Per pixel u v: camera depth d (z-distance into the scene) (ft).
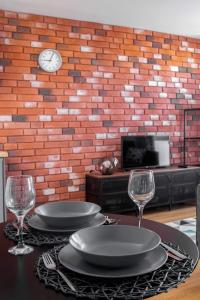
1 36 13.07
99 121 15.24
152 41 16.42
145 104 16.40
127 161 15.39
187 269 3.19
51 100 14.11
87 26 14.75
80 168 14.85
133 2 12.56
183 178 15.94
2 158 11.64
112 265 3.04
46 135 14.06
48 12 13.46
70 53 14.43
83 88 14.79
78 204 5.06
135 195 4.38
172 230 4.56
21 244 3.85
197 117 18.11
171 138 17.31
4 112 13.24
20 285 2.94
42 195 14.07
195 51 17.78
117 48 15.51
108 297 2.71
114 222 4.77
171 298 7.02
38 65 13.78
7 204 3.91
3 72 13.16
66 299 2.71
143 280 2.97
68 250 3.50
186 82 17.60
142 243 3.67
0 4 12.44
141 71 16.20
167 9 13.38
